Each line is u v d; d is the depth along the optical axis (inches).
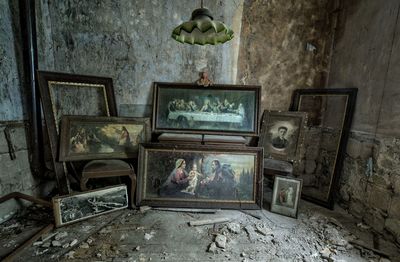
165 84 110.9
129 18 104.8
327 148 111.6
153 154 97.8
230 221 87.8
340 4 111.8
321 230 83.4
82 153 96.6
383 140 82.2
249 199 96.2
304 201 109.7
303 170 122.9
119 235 77.2
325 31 116.3
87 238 75.0
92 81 104.2
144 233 78.7
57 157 94.1
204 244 74.0
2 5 82.6
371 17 92.0
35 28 91.4
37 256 66.0
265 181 127.4
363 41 95.9
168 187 96.3
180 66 112.5
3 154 84.5
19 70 90.6
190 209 94.3
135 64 109.5
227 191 96.7
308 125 119.6
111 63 107.8
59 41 103.1
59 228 79.7
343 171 105.0
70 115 95.8
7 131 85.2
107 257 66.5
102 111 108.8
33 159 95.7
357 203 94.8
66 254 66.9
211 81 114.9
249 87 111.0
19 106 90.9
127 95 112.0
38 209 92.2
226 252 70.4
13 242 72.4
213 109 111.0
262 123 116.8
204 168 97.5
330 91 107.6
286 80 119.4
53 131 94.4
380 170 83.3
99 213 86.7
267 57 116.5
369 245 75.8
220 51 113.2
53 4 99.6
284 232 81.7
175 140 101.2
